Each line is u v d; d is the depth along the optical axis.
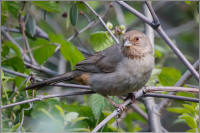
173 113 14.57
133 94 9.89
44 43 10.99
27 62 12.70
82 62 10.26
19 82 9.86
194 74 8.71
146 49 9.71
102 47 10.73
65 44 10.30
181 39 16.77
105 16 11.82
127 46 9.56
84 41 14.75
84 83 10.25
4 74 9.92
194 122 8.62
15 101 9.46
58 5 11.02
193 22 16.25
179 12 17.59
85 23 13.05
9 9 11.24
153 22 8.80
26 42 11.64
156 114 10.77
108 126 9.61
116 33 10.68
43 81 9.44
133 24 15.25
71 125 8.59
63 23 14.53
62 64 13.91
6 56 11.39
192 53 16.36
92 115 9.59
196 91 8.56
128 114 12.47
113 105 9.64
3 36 11.97
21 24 11.25
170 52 12.75
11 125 8.88
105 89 9.80
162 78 11.63
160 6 15.55
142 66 9.54
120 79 9.59
